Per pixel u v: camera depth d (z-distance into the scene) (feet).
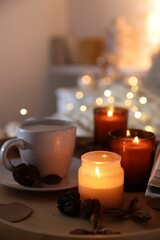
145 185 2.23
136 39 6.75
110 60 6.79
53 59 7.80
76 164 2.48
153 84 5.42
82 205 1.90
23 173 2.15
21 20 7.06
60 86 7.96
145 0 6.75
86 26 7.79
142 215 1.85
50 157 2.18
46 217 1.93
